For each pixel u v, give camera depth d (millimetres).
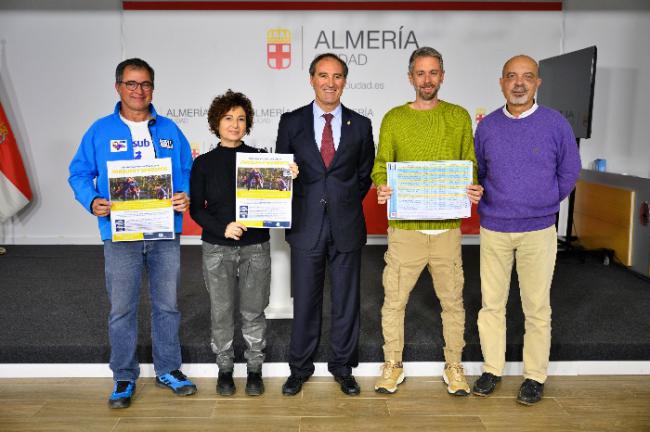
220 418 2545
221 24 5395
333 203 2566
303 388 2830
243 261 2635
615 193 4773
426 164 2543
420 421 2523
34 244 5648
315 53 5441
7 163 5266
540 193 2570
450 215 2568
